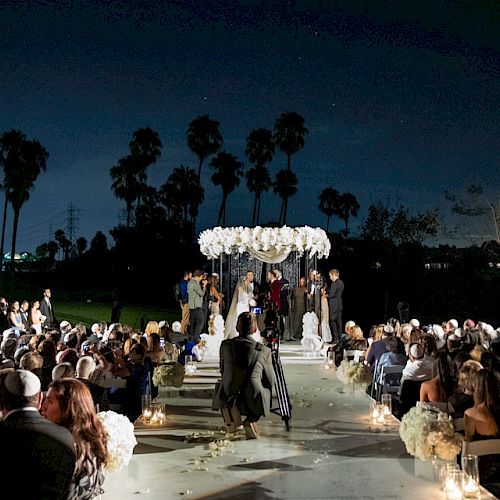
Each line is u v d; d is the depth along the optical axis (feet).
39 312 57.62
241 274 58.65
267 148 201.05
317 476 20.20
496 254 91.30
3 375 12.28
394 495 18.26
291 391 37.52
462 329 44.50
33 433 11.54
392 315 94.53
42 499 11.19
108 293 154.61
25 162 162.61
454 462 20.15
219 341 51.96
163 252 153.48
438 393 24.98
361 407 32.40
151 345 36.45
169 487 19.12
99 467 14.25
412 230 95.81
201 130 204.13
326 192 214.28
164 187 206.90
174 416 29.94
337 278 57.93
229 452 23.29
